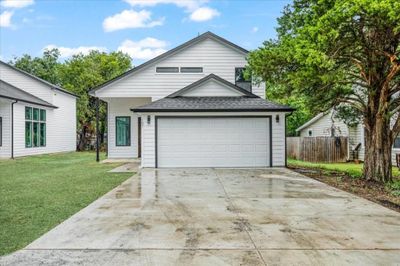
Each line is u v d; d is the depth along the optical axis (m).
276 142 14.02
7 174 12.20
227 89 15.48
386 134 10.92
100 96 17.59
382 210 6.34
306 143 20.12
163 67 17.80
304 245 4.37
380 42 9.59
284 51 10.52
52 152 25.17
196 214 6.02
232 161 14.02
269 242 4.48
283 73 10.98
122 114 19.86
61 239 4.62
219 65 17.92
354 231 4.98
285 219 5.67
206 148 13.99
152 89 17.70
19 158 20.03
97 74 32.69
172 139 13.98
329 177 11.66
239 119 14.04
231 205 6.78
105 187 9.16
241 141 14.03
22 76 24.70
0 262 3.82
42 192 8.40
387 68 10.55
